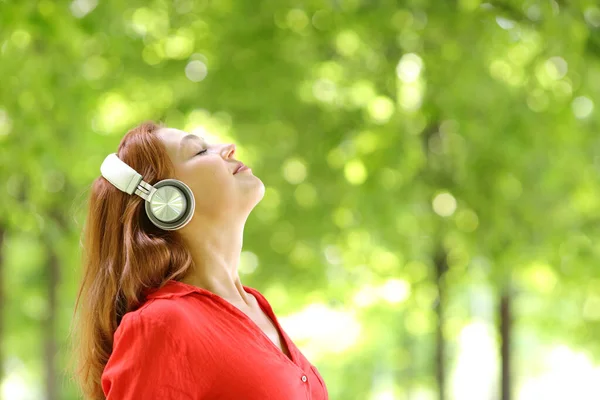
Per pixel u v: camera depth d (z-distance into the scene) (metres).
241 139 11.62
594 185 11.17
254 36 10.52
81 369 3.29
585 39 8.86
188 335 2.92
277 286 13.40
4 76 9.26
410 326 15.61
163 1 10.57
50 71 9.70
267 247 12.17
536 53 9.72
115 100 11.67
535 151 10.75
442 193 11.68
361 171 11.73
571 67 9.12
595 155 11.09
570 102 9.66
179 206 3.09
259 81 10.71
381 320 17.30
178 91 11.35
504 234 11.45
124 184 3.15
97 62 10.86
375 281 13.54
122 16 10.28
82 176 11.55
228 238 3.28
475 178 11.25
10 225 10.78
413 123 11.18
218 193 3.21
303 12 10.45
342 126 11.52
